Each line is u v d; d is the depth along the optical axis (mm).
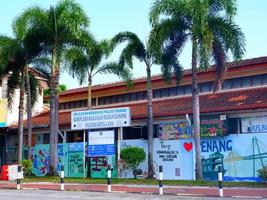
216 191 19391
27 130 37375
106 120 27875
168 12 25062
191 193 18719
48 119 39594
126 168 31156
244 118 26734
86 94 41250
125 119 27219
